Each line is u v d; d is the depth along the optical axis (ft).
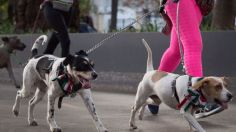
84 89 26.00
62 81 25.54
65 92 25.88
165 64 31.60
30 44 52.65
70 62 25.30
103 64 48.01
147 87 26.94
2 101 38.27
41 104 36.14
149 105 31.71
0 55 47.01
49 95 26.32
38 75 27.84
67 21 41.73
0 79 52.49
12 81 46.75
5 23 65.00
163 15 31.89
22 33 59.36
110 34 47.62
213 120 30.60
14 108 30.25
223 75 42.24
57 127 26.53
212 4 30.63
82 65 25.04
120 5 122.21
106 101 38.37
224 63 42.24
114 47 47.34
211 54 42.75
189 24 29.48
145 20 54.44
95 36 48.57
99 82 47.70
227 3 48.37
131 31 50.75
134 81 45.80
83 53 25.75
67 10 41.06
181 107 24.31
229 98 23.25
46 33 53.67
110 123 29.66
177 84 24.66
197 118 30.17
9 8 65.21
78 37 49.52
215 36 42.55
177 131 27.45
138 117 30.71
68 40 41.04
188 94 23.91
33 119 28.94
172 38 31.30
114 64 47.34
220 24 48.42
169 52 31.50
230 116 31.83
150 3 106.73
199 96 23.82
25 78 28.76
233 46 41.86
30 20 60.13
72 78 25.49
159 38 44.70
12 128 28.07
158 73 26.53
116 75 47.03
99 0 146.10
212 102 23.95
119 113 33.14
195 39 29.32
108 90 44.73
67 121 30.17
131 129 27.91
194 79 24.27
